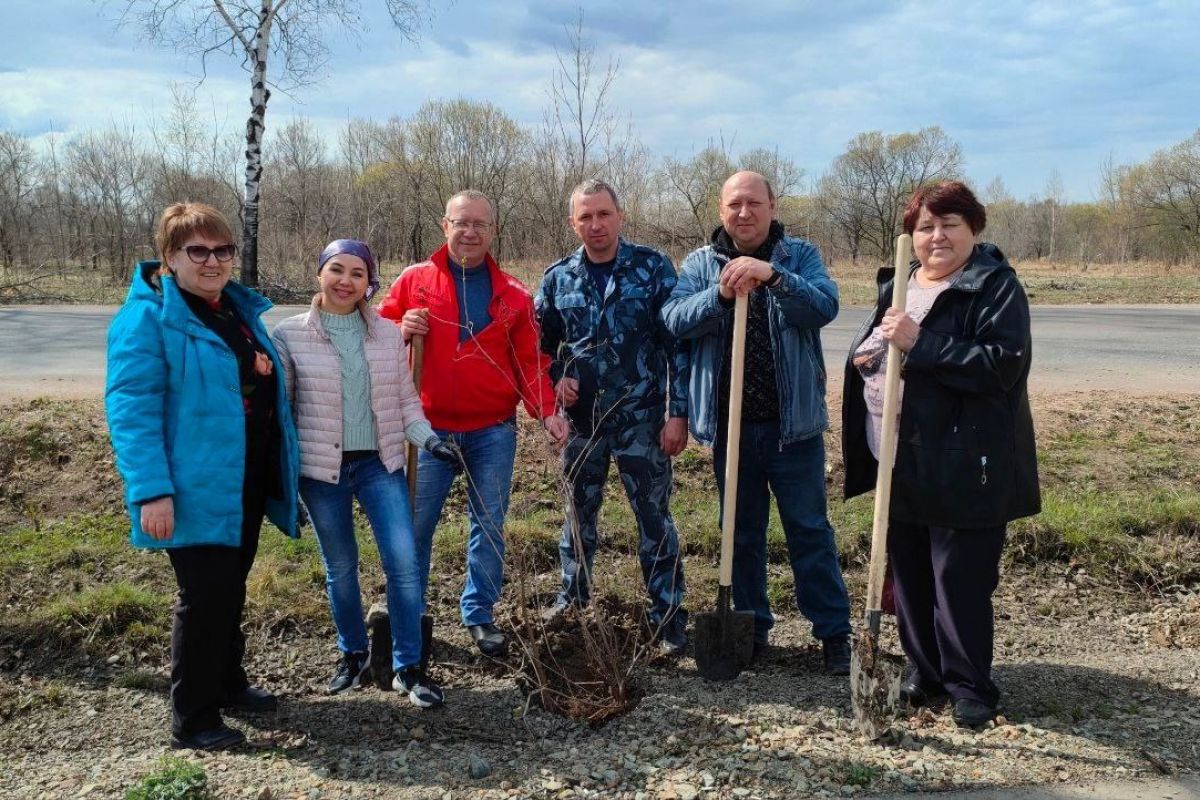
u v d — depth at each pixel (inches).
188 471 117.5
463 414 154.7
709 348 150.0
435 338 152.6
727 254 149.3
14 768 123.0
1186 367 409.1
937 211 129.1
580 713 136.3
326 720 136.4
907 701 136.8
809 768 118.3
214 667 125.0
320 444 134.9
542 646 162.4
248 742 128.3
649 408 156.6
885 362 134.6
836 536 211.2
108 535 204.2
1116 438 279.4
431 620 148.8
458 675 155.1
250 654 160.4
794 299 138.7
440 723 135.6
